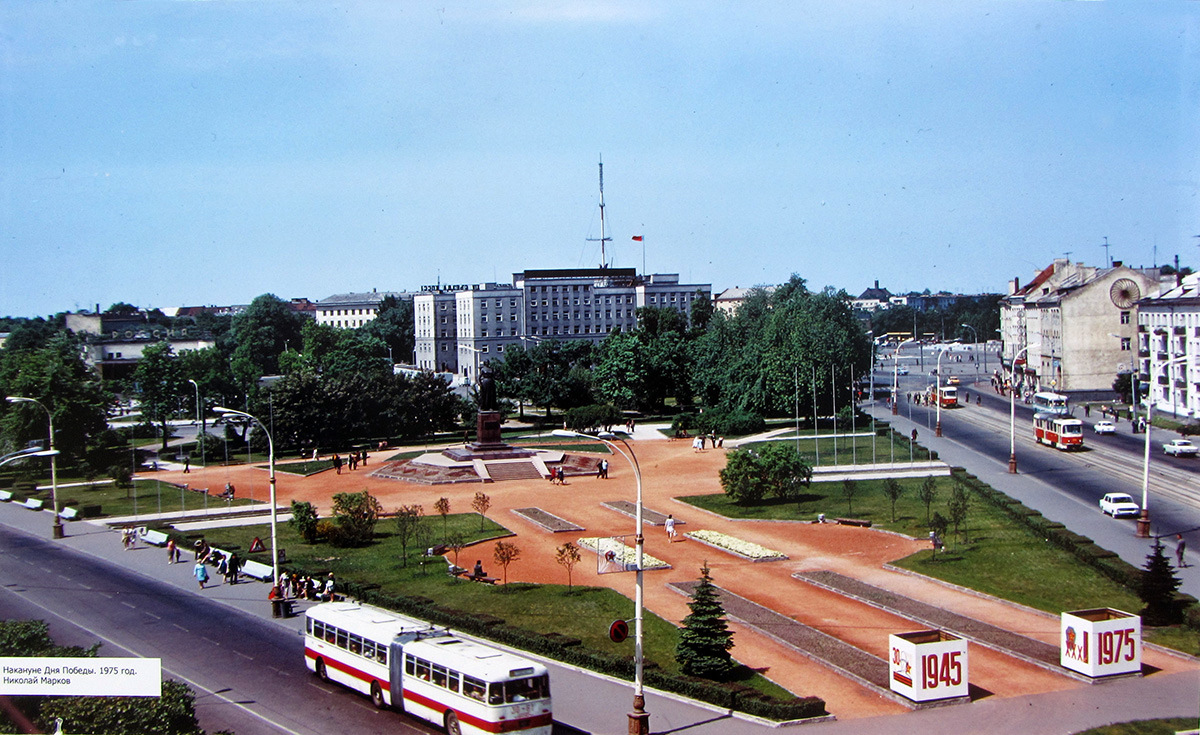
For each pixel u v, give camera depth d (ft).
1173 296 511.40
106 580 254.47
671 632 194.29
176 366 536.42
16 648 157.99
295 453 501.56
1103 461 382.63
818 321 515.09
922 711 154.10
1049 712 151.84
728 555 258.78
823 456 415.03
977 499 312.91
